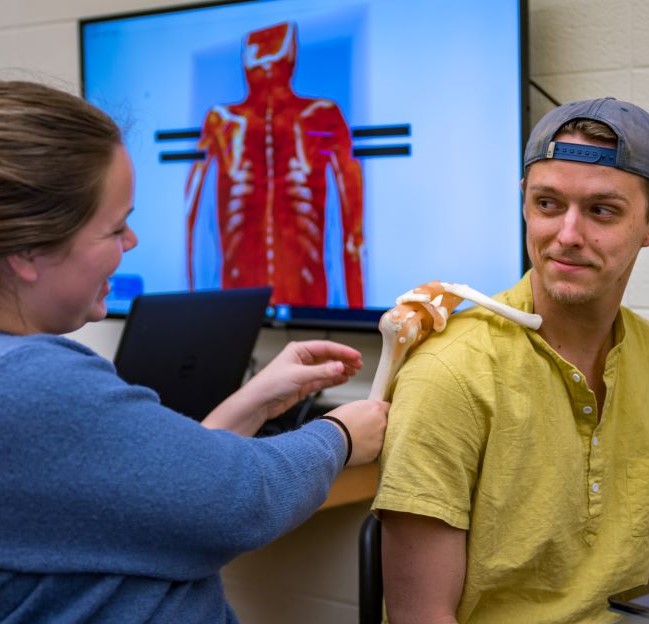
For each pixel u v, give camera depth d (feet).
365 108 6.89
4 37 8.94
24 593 2.48
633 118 3.19
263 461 2.72
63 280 2.61
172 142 7.87
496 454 3.37
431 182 6.66
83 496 2.40
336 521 7.59
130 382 5.55
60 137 2.49
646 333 3.84
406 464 3.31
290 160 7.28
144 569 2.52
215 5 7.50
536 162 3.29
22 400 2.35
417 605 3.36
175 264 7.98
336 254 7.14
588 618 3.49
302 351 4.03
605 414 3.51
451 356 3.39
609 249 3.23
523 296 3.61
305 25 7.09
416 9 6.59
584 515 3.50
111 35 8.09
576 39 6.33
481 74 6.38
